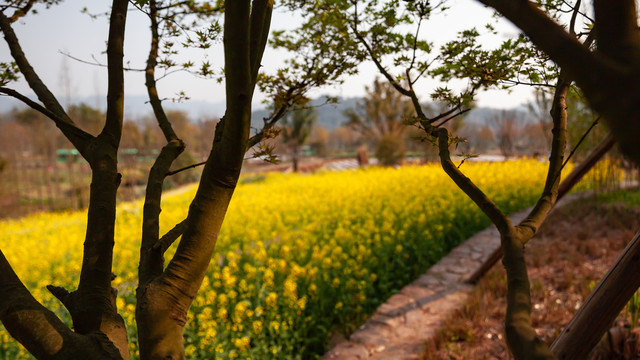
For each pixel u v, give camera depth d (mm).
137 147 28391
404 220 7016
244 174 24703
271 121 1664
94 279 1172
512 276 873
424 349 3609
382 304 4676
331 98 1762
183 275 1063
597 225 6680
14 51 1418
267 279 4184
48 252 6773
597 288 1564
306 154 62125
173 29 1554
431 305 4582
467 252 6422
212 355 3355
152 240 1261
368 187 11109
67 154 27906
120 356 1026
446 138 1176
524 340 693
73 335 984
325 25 1822
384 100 19781
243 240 6613
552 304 4117
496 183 9977
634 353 2902
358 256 5203
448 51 1485
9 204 26922
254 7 1108
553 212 7695
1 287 950
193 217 1051
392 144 20391
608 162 7988
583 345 1543
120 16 1281
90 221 1206
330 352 3789
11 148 34750
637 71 402
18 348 3482
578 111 6891
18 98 1197
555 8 1093
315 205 8961
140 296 1105
